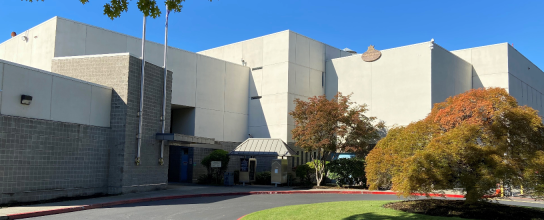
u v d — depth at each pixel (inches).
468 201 445.1
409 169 463.5
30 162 571.2
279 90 1160.2
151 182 776.3
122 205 596.4
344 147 962.1
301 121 1015.0
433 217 441.1
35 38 918.4
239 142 1205.1
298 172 1021.8
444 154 456.4
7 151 540.1
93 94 687.7
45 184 592.4
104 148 702.5
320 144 930.1
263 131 1187.9
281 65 1164.5
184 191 789.2
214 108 1141.7
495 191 469.7
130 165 721.0
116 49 964.0
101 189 692.7
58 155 615.8
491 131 469.4
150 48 1022.4
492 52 1232.8
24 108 565.9
